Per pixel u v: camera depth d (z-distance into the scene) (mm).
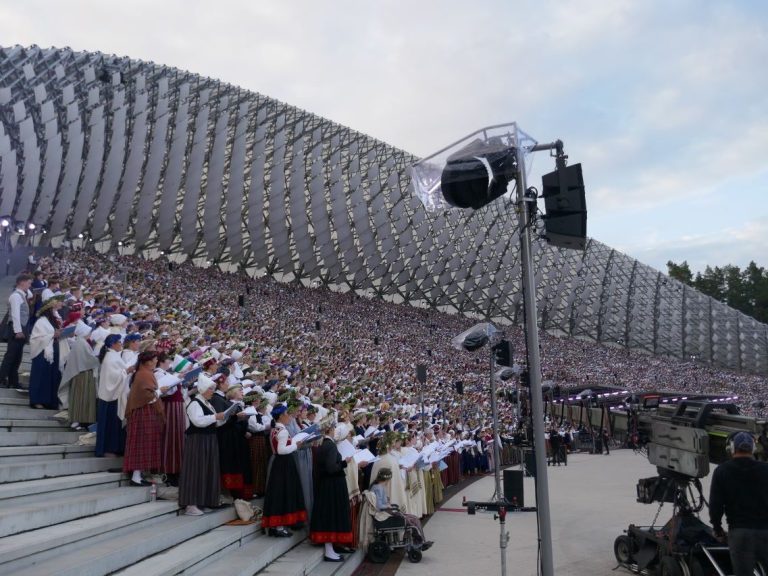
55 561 4824
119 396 8016
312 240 77438
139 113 56375
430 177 6344
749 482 5824
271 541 7785
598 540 11031
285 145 71250
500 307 99125
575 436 41281
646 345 108750
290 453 8234
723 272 147125
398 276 89625
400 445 12070
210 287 55219
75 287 12609
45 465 6719
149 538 5844
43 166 47656
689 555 7156
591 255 106312
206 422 7234
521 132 6152
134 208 61031
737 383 87688
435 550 10359
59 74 51406
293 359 26031
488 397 40719
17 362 9781
